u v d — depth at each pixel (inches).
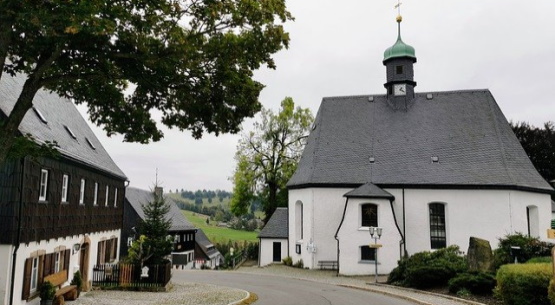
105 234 869.8
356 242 1017.5
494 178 1034.7
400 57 1215.6
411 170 1090.7
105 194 868.0
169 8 322.7
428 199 1064.2
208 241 2432.3
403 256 955.3
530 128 1498.5
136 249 804.0
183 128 413.7
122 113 414.9
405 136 1157.1
